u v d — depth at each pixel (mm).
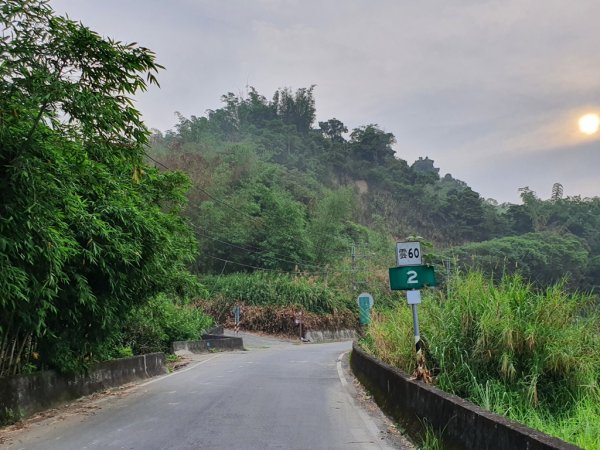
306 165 98875
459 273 10625
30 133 6398
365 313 20359
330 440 6785
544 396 8703
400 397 7945
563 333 9047
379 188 109750
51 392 9438
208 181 53938
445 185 151500
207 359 21953
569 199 116375
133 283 11109
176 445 6473
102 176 9336
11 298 7230
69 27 6168
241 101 112812
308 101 124250
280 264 53656
